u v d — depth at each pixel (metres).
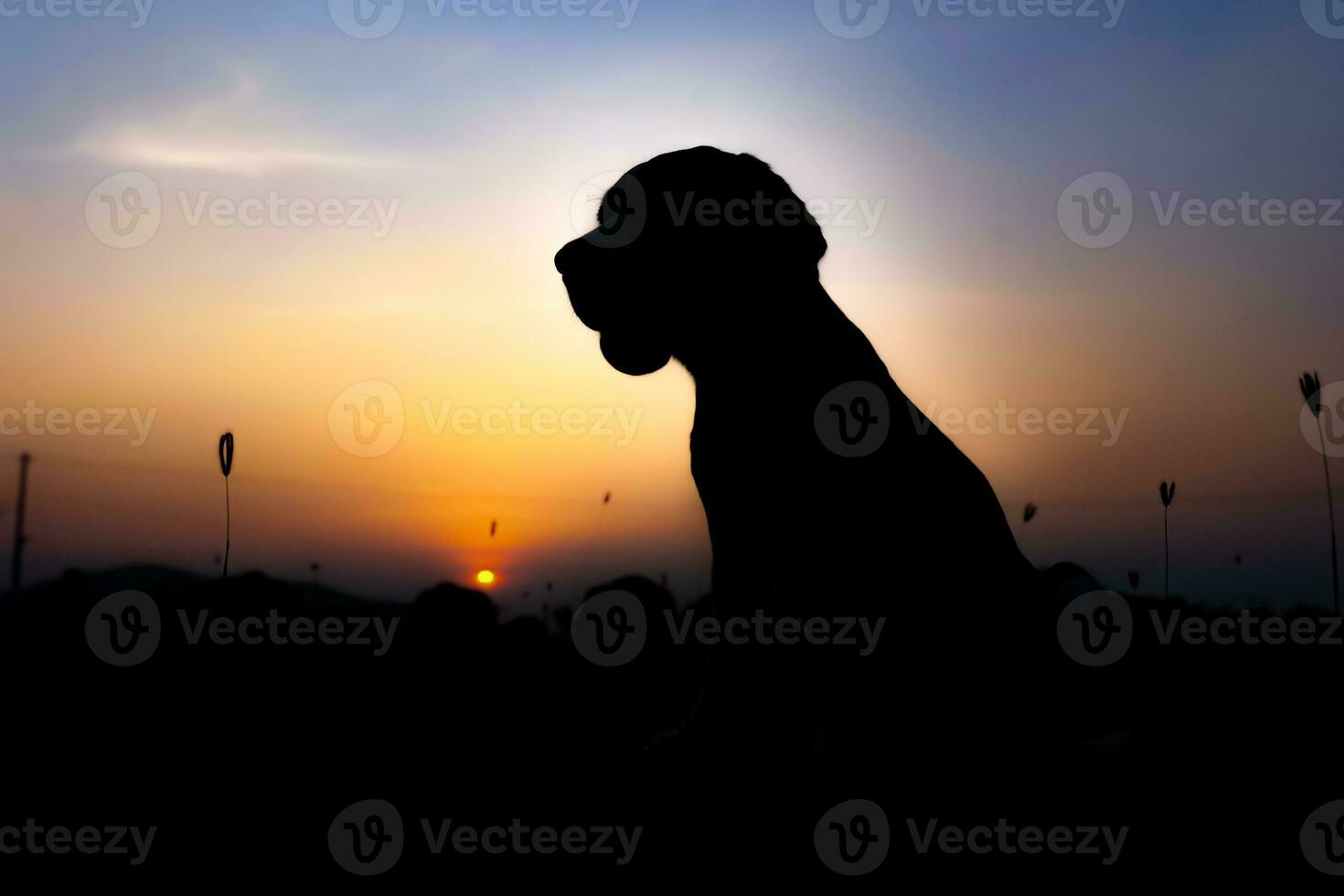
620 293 2.76
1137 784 2.29
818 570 2.47
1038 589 2.57
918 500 2.46
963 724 2.39
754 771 2.53
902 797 2.23
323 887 1.94
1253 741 2.62
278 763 2.74
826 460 2.47
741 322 2.62
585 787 2.53
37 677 3.23
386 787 2.53
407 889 1.95
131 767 2.64
